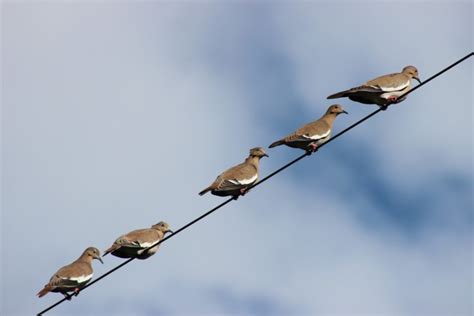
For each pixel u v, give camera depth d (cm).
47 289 2072
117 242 2139
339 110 2208
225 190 2086
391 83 2075
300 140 2100
